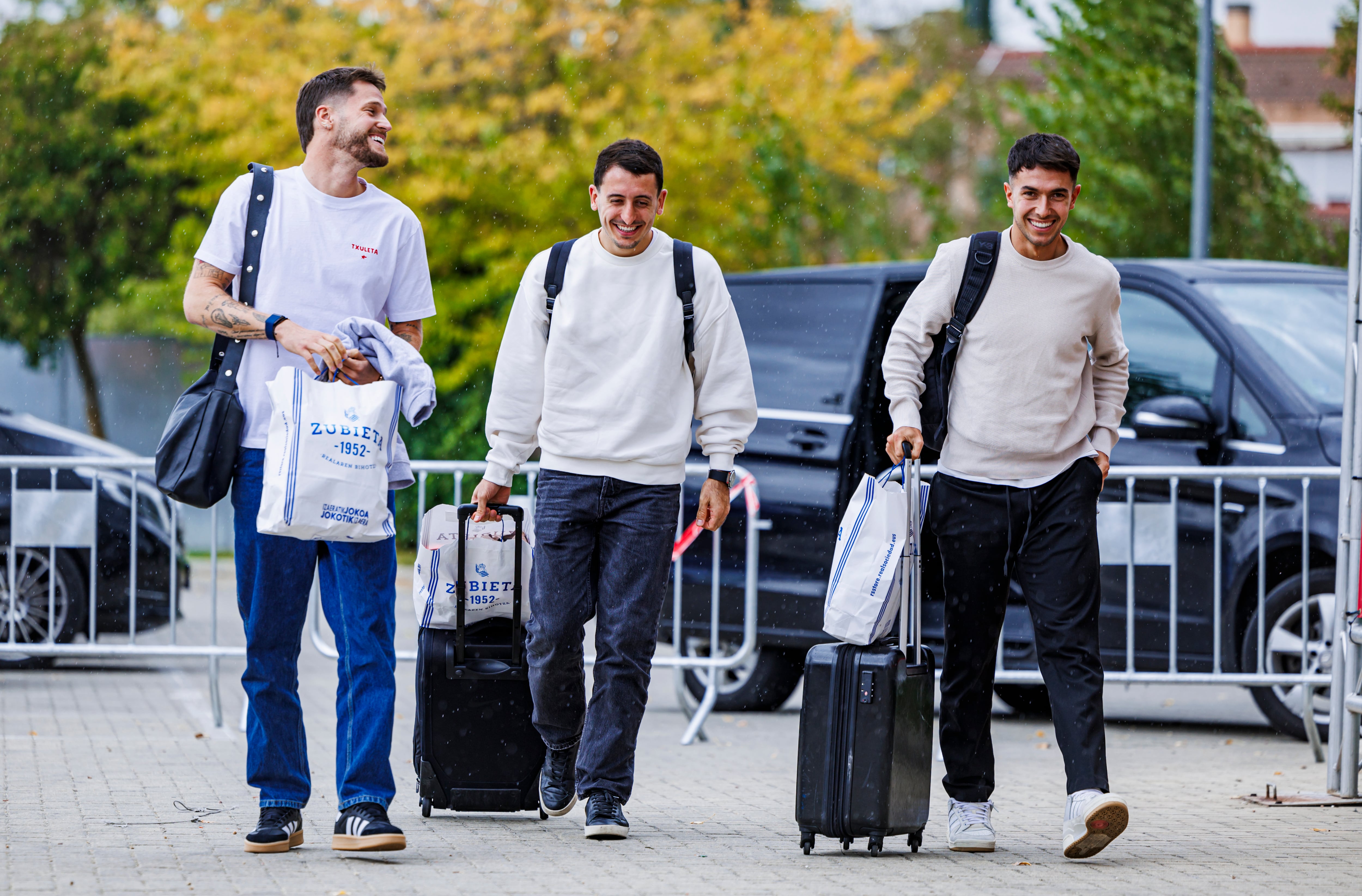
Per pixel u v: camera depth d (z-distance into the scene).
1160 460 14.05
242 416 8.47
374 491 8.27
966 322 8.99
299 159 35.34
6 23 43.75
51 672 18.67
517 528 9.64
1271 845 9.23
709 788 11.38
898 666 8.75
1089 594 8.91
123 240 43.31
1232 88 35.09
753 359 16.05
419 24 35.84
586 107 36.03
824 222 40.88
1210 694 17.70
